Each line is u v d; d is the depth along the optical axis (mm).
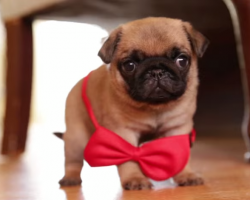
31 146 1354
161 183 573
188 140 557
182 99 545
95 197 479
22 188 578
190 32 553
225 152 971
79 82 623
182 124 558
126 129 549
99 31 1295
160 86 515
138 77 521
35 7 1019
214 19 1212
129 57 531
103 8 1026
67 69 2176
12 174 740
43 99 2400
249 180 562
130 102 535
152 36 530
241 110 1508
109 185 577
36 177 692
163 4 1037
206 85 1492
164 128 557
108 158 547
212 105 1521
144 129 553
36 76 2350
